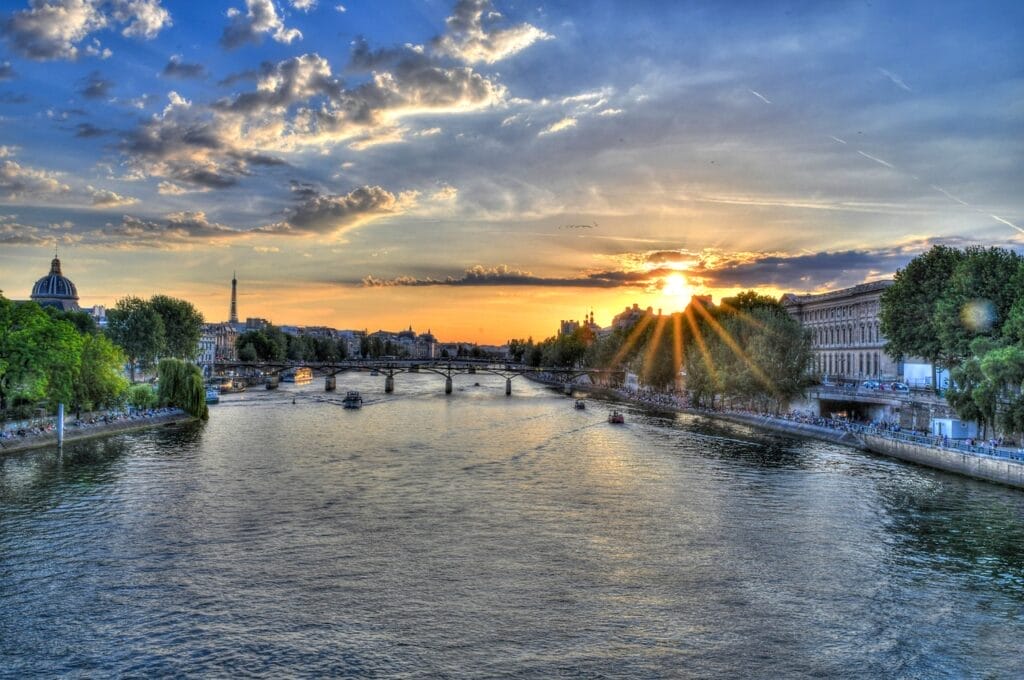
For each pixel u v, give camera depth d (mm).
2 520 62844
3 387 103500
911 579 49406
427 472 86375
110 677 36375
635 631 41531
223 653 38812
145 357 183375
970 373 88188
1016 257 98938
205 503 69312
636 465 91688
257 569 51094
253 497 72000
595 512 66688
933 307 109750
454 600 45750
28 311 106062
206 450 102375
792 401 144000
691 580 49188
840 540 57906
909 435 96500
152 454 97812
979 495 73250
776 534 59656
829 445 109938
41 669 37156
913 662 38125
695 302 193875
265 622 42562
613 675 36750
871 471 87000
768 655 38844
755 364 140000
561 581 49031
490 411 173750
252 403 190750
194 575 49875
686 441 115562
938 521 63312
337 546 56219
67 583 48375
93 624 42250
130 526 61281
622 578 49562
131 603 45188
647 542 57438
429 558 53469
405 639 40438
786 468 89188
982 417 87125
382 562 52594
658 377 197250
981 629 41844
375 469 88250
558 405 194625
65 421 115500
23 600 45562
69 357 107625
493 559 53344
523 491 75625
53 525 61375
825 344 191500
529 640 40406
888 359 158875
